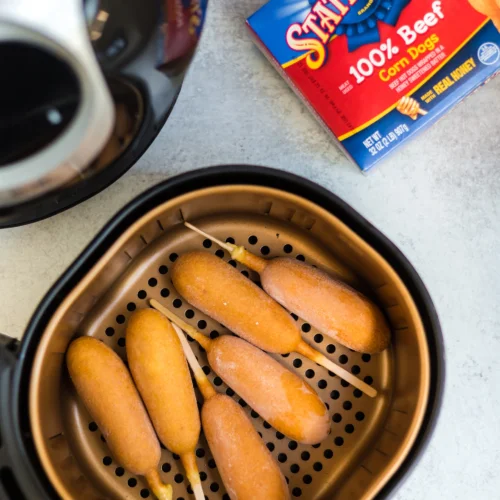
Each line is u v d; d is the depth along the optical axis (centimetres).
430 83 76
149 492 75
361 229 72
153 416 72
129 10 60
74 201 71
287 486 73
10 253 79
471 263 82
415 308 69
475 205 82
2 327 78
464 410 81
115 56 61
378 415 76
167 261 77
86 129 62
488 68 76
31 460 67
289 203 72
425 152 82
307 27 76
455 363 82
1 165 63
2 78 59
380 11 76
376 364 77
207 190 70
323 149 81
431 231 82
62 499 67
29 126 62
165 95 67
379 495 68
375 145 77
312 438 72
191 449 72
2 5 57
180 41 64
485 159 82
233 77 81
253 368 72
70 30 59
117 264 74
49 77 60
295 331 74
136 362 72
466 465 81
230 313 73
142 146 70
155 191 70
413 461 68
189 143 81
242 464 71
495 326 82
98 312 76
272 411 72
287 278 73
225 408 73
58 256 79
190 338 76
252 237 78
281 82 81
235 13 81
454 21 76
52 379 71
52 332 68
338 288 74
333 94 77
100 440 75
